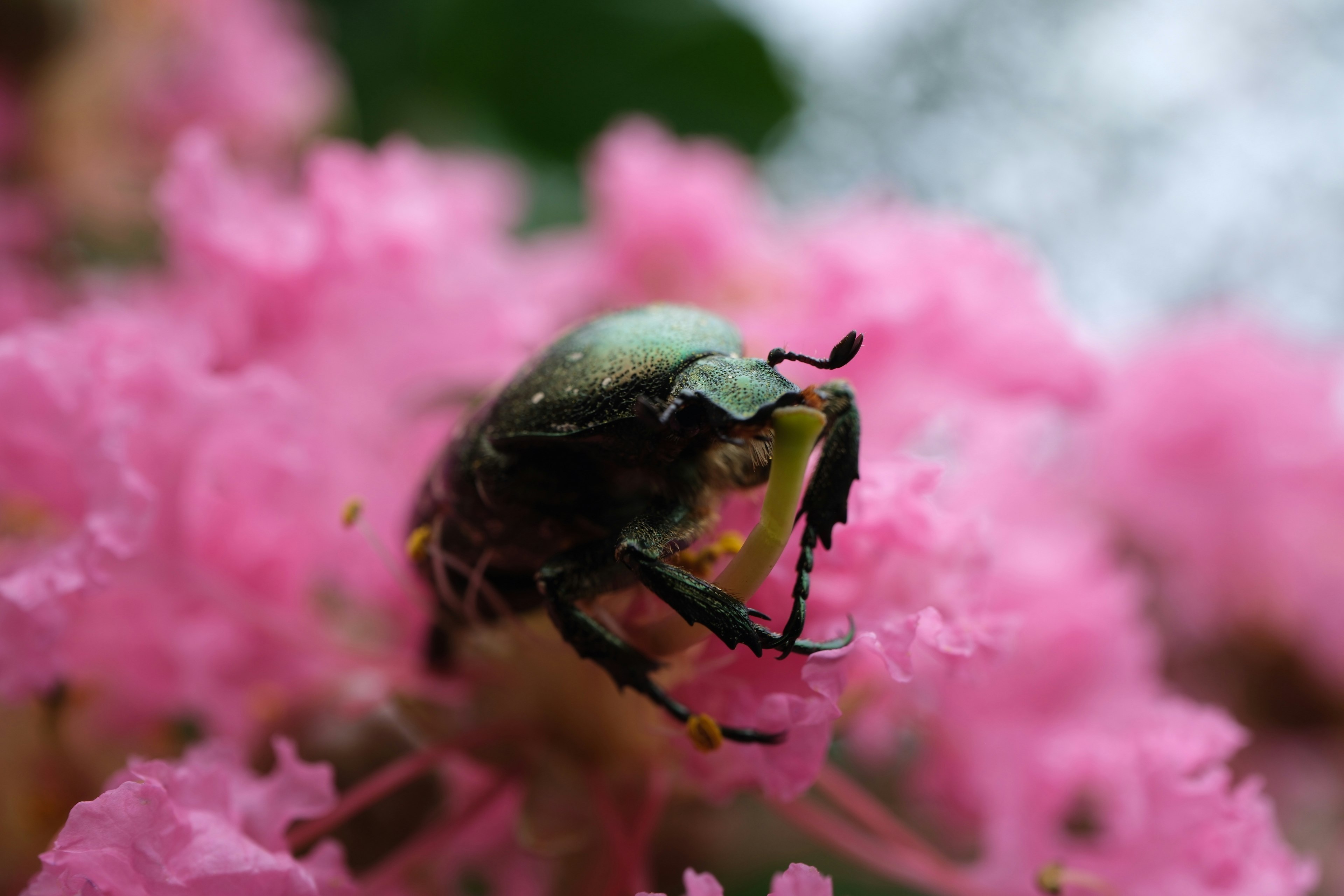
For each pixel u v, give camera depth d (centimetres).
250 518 15
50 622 13
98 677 15
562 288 20
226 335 15
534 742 14
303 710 15
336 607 15
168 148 24
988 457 16
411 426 16
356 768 14
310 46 26
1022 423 16
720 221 20
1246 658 22
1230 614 22
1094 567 16
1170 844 14
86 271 22
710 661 13
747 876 17
